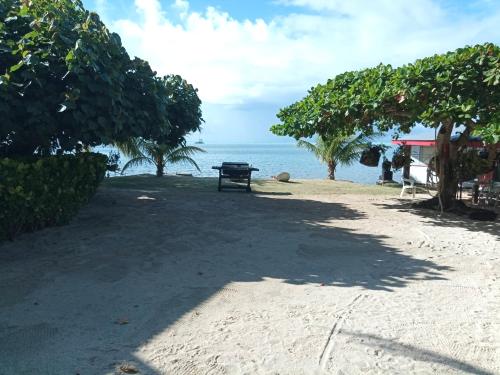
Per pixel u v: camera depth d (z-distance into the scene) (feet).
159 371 10.74
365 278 18.60
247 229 27.94
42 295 15.57
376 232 28.35
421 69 31.48
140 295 15.89
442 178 38.45
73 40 24.67
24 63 22.49
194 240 24.45
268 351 11.88
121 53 27.30
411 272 19.63
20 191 21.43
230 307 14.94
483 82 30.30
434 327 13.71
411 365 11.38
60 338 12.35
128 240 23.84
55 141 28.35
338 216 34.06
